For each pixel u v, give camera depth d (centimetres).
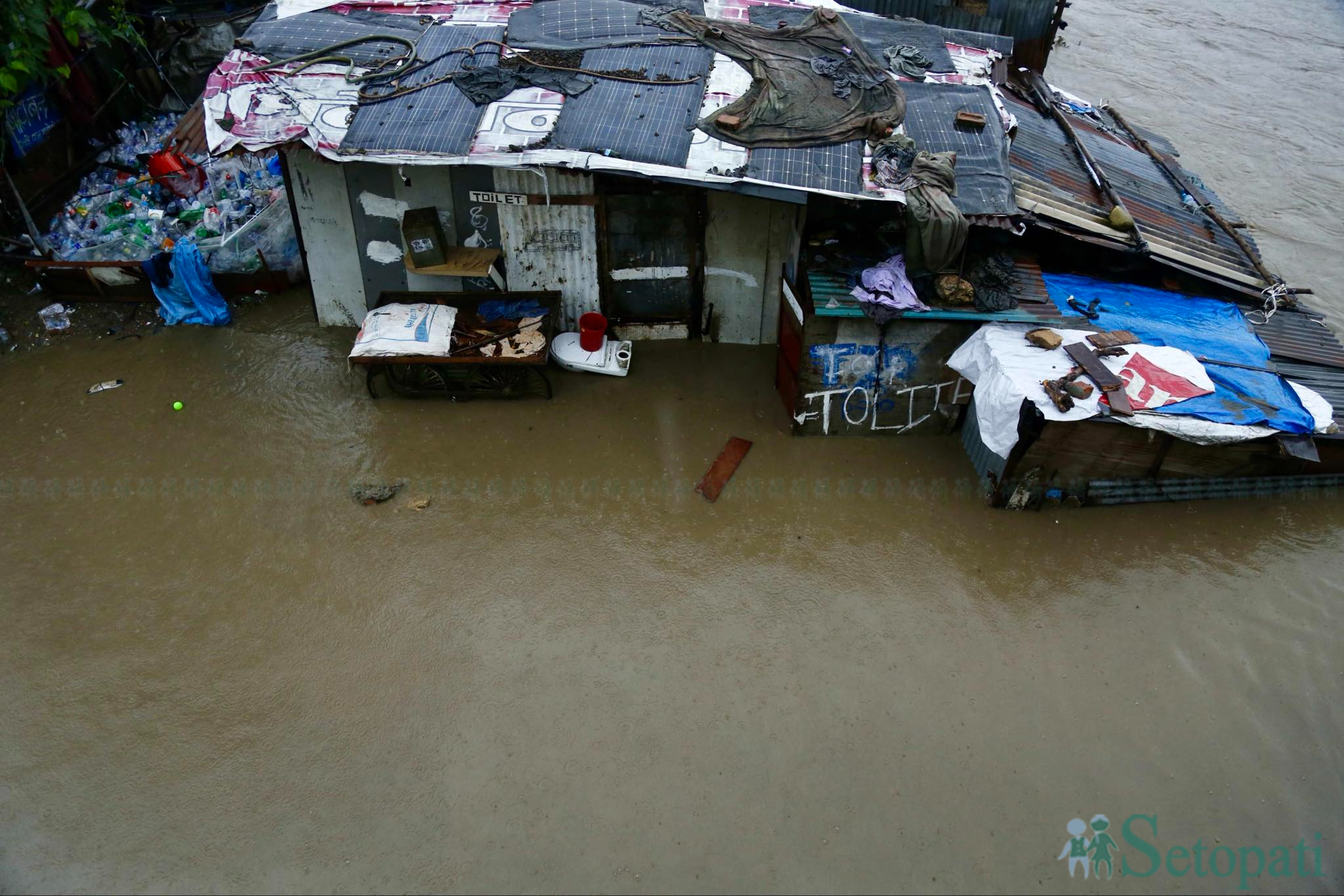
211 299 1009
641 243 930
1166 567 788
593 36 930
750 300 975
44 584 753
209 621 730
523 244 927
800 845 611
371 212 911
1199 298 900
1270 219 1275
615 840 610
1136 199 969
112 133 1207
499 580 765
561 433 897
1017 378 768
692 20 952
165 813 618
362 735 661
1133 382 776
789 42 945
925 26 1018
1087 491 823
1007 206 820
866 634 733
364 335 881
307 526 805
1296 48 1772
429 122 823
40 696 679
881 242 872
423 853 602
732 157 809
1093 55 1711
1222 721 684
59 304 1030
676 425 909
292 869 593
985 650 725
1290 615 755
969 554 795
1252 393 786
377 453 871
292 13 947
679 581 769
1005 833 618
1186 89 1606
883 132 844
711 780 642
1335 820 632
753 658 715
